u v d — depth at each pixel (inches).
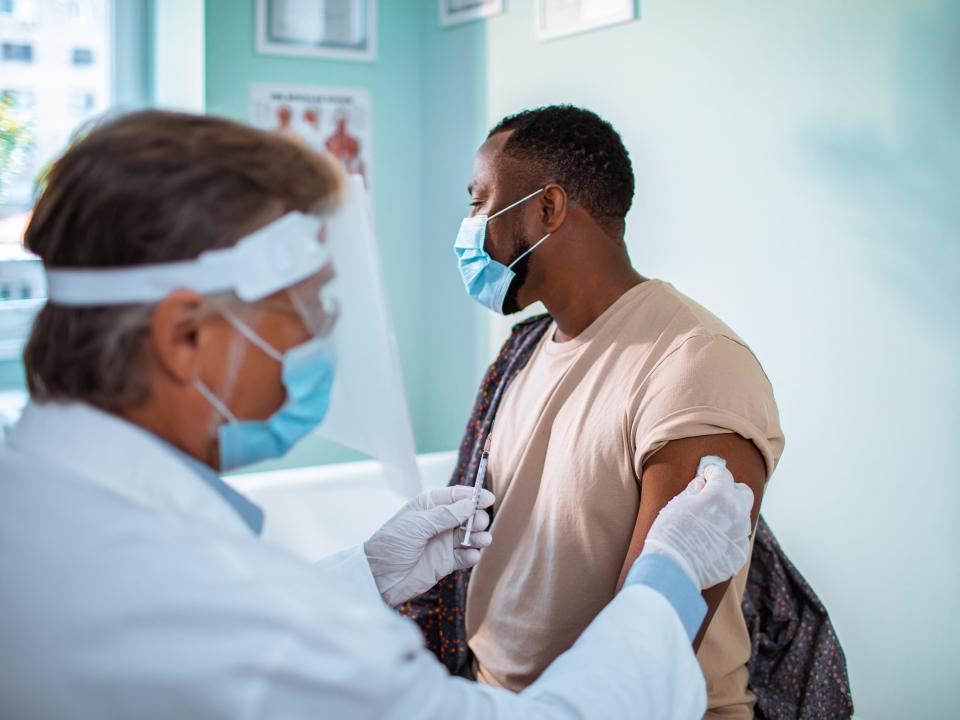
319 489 83.4
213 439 26.7
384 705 21.8
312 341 27.2
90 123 26.2
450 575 52.5
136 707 21.0
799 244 66.2
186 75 100.4
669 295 45.6
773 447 41.3
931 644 59.3
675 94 76.0
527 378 51.6
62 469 24.2
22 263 97.5
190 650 20.9
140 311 24.0
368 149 113.9
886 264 60.3
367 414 31.9
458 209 110.6
